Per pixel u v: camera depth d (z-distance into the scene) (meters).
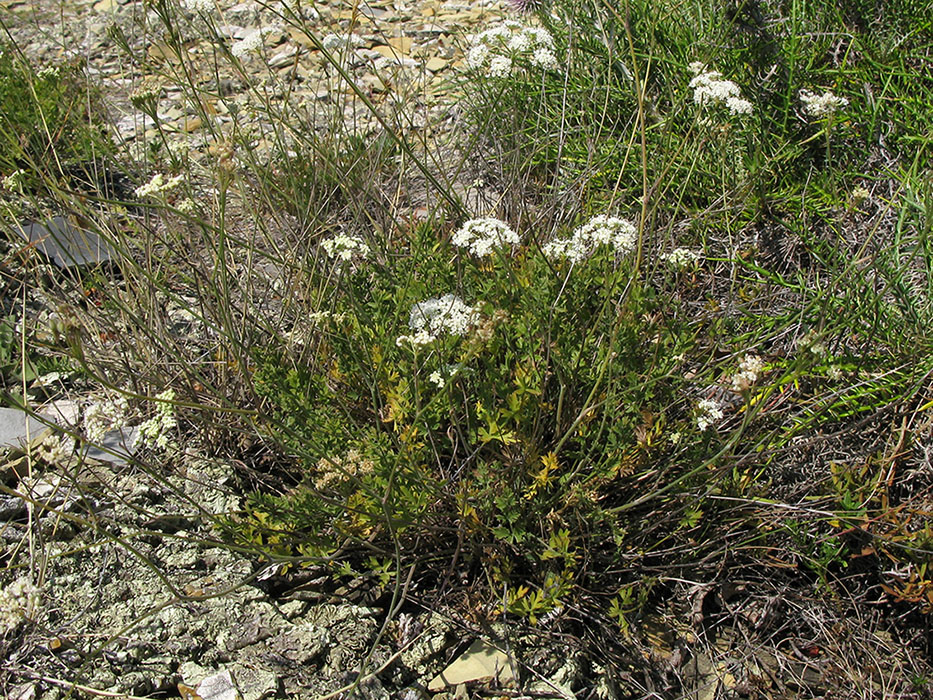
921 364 0.67
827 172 0.85
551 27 1.07
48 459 0.55
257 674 0.53
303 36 1.33
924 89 0.87
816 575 0.65
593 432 0.63
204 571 0.59
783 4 0.99
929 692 0.59
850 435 0.68
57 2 1.46
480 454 0.66
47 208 0.92
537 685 0.56
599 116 0.96
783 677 0.60
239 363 0.60
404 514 0.58
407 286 0.68
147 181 0.87
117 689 0.51
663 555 0.65
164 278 0.80
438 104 1.10
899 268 0.74
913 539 0.59
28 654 0.52
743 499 0.59
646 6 0.96
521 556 0.63
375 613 0.59
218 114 1.13
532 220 0.83
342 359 0.66
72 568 0.58
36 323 0.79
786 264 0.83
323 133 1.06
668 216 0.87
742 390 0.52
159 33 1.13
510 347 0.64
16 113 0.96
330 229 0.79
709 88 0.67
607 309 0.63
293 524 0.59
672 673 0.60
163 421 0.54
